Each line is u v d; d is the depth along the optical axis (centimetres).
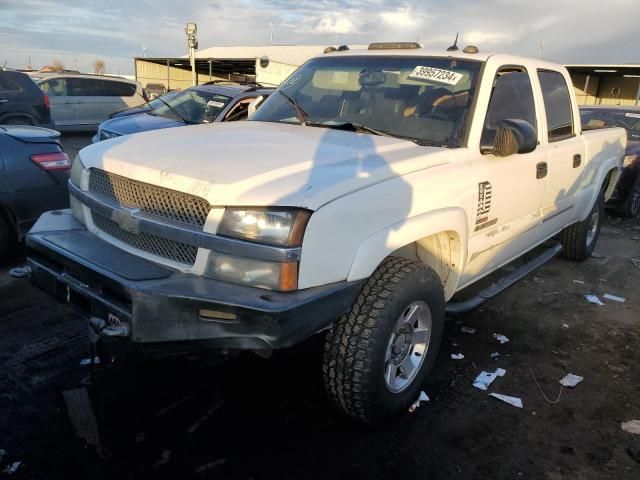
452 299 422
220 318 236
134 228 270
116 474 256
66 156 519
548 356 391
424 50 399
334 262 252
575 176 489
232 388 329
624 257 648
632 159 816
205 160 275
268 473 262
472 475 268
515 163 378
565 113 479
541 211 443
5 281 466
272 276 239
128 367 344
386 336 278
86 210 311
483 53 383
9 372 332
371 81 388
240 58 2869
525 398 336
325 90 402
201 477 257
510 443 294
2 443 272
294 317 232
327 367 282
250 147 297
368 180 270
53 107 1595
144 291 235
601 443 297
